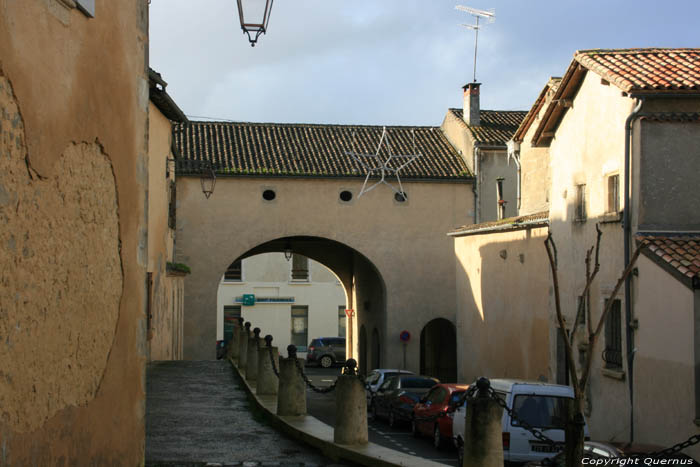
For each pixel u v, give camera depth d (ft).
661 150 55.67
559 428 46.03
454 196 115.75
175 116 83.87
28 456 17.16
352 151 117.60
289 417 41.75
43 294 17.97
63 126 19.08
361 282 132.46
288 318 177.47
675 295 49.34
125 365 23.56
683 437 47.83
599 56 62.28
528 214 88.58
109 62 22.30
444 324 118.73
